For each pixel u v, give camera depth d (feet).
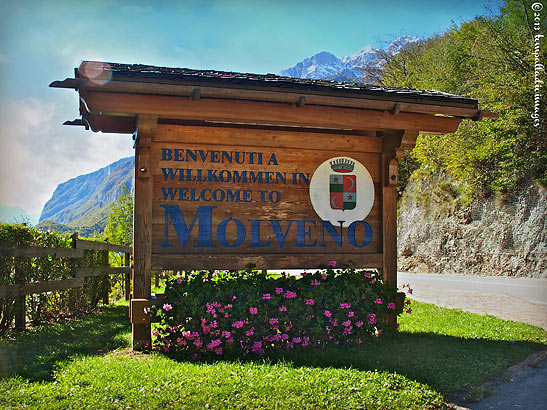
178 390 15.31
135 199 21.85
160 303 21.02
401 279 60.13
